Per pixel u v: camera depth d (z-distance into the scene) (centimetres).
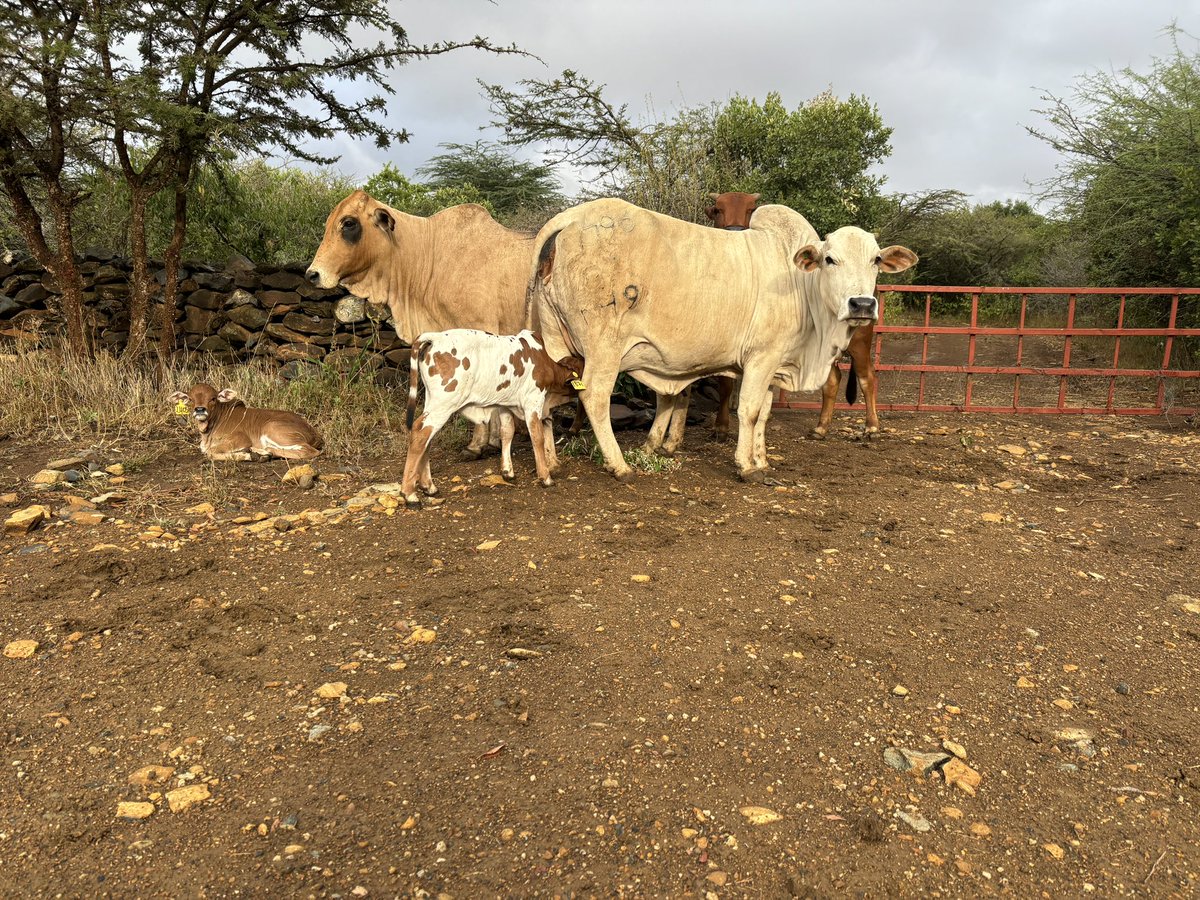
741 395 571
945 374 1197
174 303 832
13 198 764
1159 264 1154
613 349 535
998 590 414
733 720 297
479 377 511
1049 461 682
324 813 246
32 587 393
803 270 546
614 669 329
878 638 361
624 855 231
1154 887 226
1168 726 303
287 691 312
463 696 310
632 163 1007
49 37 690
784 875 226
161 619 365
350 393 771
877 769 273
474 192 1630
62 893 215
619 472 564
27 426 682
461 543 456
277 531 475
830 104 1534
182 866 225
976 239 2283
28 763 267
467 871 224
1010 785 268
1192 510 546
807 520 506
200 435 629
